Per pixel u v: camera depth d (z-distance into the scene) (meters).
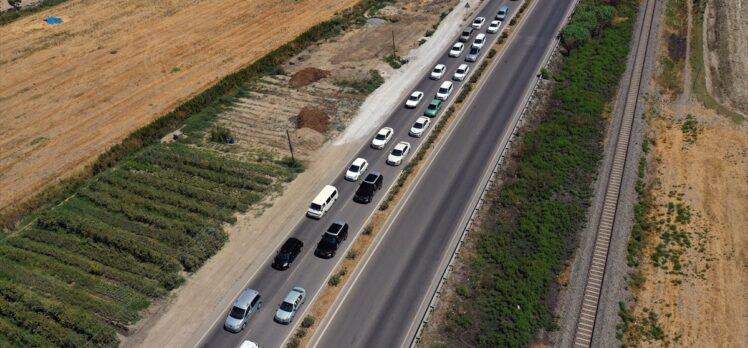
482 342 46.81
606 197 62.16
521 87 82.62
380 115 78.62
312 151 71.94
